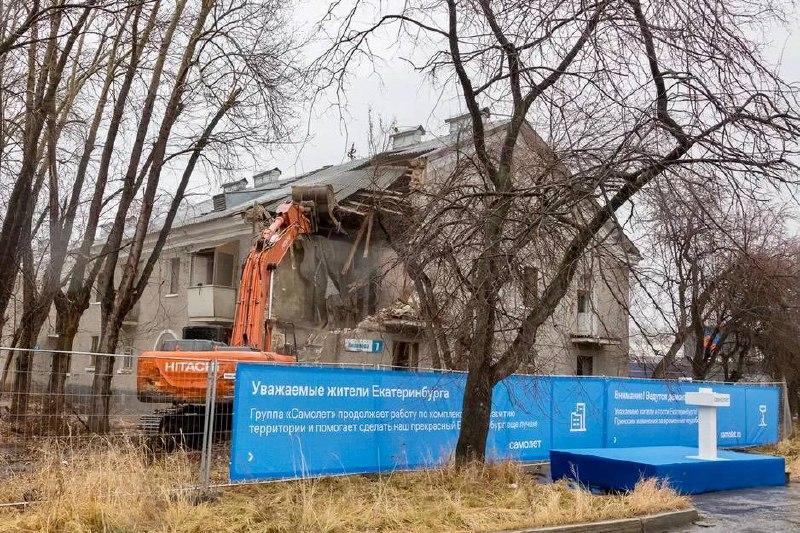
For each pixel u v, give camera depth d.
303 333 23.20
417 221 10.38
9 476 8.16
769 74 8.39
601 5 8.73
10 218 14.55
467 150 11.82
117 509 7.06
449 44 10.35
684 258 9.59
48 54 14.82
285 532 7.11
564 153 9.04
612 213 8.97
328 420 9.95
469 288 9.55
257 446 9.18
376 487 9.27
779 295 18.41
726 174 8.63
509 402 12.45
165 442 9.50
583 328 26.97
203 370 11.78
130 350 33.16
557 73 9.44
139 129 16.67
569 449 13.19
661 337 11.09
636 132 8.61
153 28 16.44
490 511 8.22
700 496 11.01
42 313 17.14
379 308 23.39
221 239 30.19
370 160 18.69
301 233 20.59
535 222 8.64
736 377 27.44
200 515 7.35
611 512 8.60
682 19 8.57
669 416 15.58
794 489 11.86
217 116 17.69
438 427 11.30
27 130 14.69
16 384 9.91
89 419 9.65
